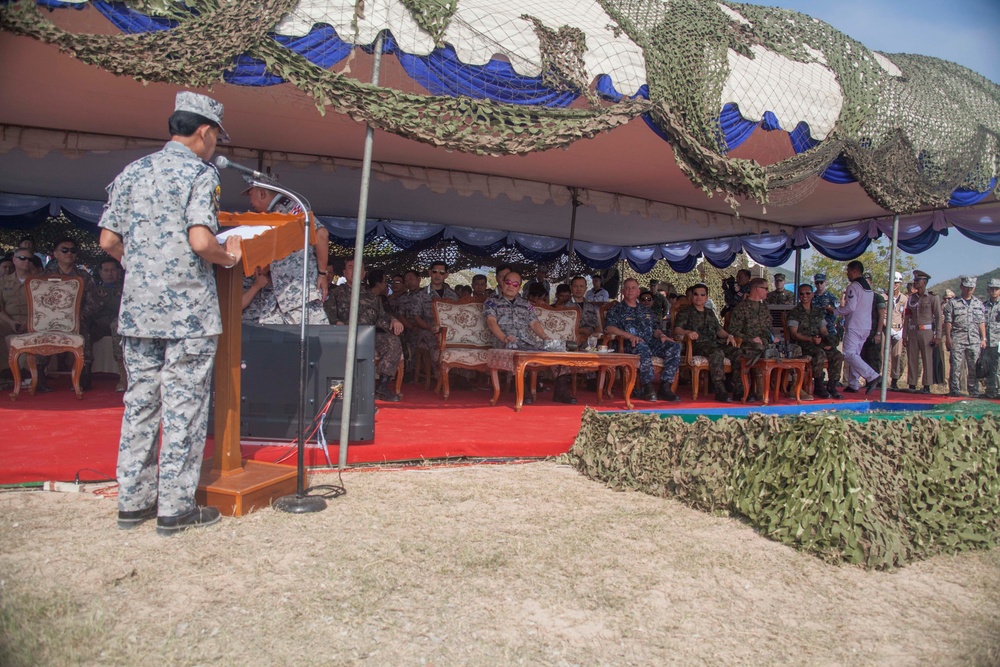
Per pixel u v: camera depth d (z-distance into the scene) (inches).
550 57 181.2
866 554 120.3
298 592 99.0
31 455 154.3
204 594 97.5
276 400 175.2
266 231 135.3
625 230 486.0
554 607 98.1
